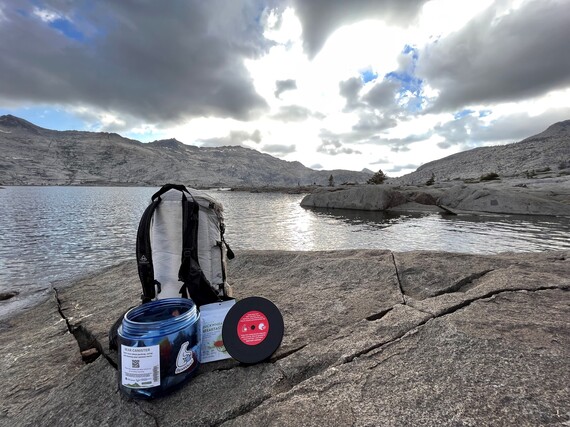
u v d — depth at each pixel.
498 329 2.56
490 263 4.48
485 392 1.87
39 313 5.23
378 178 78.75
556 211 28.34
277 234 20.61
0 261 14.08
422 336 2.58
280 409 1.93
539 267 4.22
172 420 1.97
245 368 2.42
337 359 2.42
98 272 7.20
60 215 35.78
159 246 2.79
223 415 1.96
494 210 31.22
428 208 35.03
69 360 3.16
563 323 2.64
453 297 3.30
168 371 2.14
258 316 2.56
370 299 3.55
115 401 2.19
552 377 1.95
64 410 2.21
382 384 2.05
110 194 110.62
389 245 16.56
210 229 2.99
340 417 1.80
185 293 2.79
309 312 3.38
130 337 2.09
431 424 1.68
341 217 30.25
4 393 2.72
